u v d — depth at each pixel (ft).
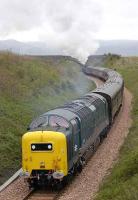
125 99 166.91
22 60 173.88
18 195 56.75
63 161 56.95
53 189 58.85
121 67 330.54
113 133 97.14
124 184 50.01
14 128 87.66
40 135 57.16
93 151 77.77
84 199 52.13
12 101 109.09
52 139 56.70
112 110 103.96
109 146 83.05
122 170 56.03
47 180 58.34
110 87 118.21
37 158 57.41
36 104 117.08
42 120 61.57
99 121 83.41
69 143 58.65
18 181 63.77
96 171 65.72
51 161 56.95
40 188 59.62
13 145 78.23
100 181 59.77
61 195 55.77
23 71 149.07
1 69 137.69
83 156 68.80
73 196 54.44
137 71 266.36
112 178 55.93
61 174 56.70
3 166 69.26
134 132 89.71
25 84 134.21
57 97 137.49
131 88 206.59
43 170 57.57
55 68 209.56
